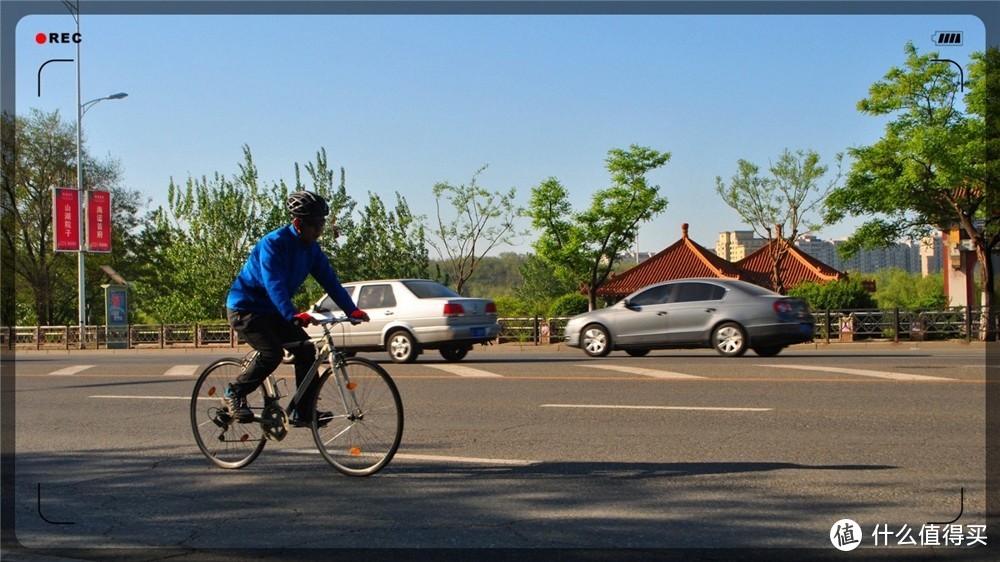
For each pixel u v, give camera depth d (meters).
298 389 6.70
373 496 6.05
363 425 6.56
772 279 54.50
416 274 48.97
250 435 7.00
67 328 37.78
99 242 37.25
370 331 18.08
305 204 6.33
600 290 50.81
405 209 49.00
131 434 9.02
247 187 46.84
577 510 5.58
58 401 11.99
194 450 7.98
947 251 37.88
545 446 7.71
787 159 37.06
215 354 28.91
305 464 7.16
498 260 108.00
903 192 28.62
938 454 7.04
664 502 5.73
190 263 46.44
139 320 60.47
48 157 50.38
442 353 18.78
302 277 6.59
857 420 8.62
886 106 28.41
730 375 12.74
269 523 5.46
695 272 54.28
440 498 5.96
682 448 7.46
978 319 24.59
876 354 17.83
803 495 5.84
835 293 29.77
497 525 5.29
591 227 42.62
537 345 27.92
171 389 13.01
